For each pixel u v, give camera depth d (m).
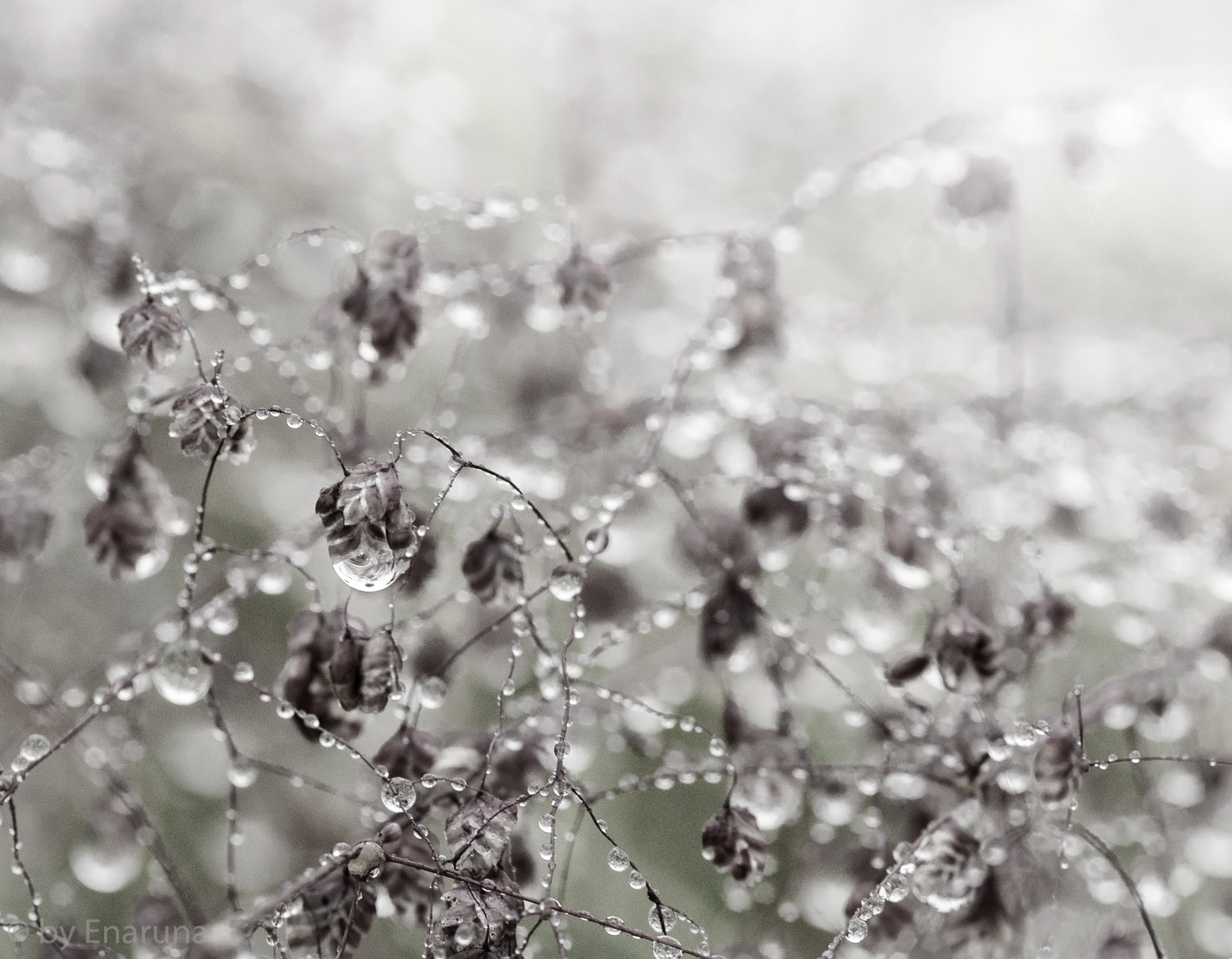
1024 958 0.20
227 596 0.20
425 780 0.19
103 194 0.24
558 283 0.21
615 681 0.23
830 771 0.20
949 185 0.22
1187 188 0.25
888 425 0.22
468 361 0.24
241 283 0.21
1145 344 0.25
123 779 0.22
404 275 0.21
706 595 0.21
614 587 0.23
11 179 0.24
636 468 0.21
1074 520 0.23
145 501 0.20
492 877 0.19
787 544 0.21
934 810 0.20
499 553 0.20
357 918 0.19
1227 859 0.22
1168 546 0.23
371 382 0.21
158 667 0.19
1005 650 0.21
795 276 0.25
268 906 0.19
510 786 0.20
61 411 0.24
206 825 0.23
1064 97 0.22
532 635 0.20
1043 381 0.24
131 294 0.23
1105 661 0.23
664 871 0.23
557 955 0.20
